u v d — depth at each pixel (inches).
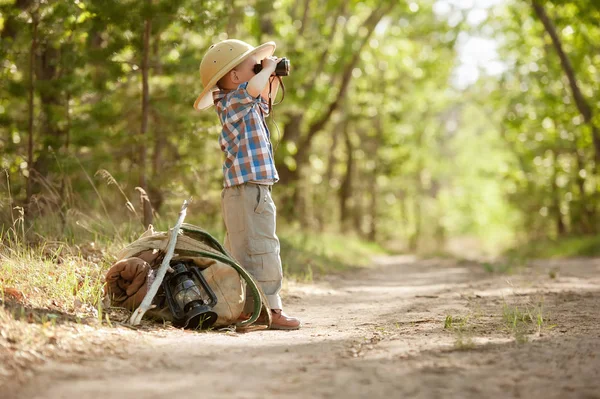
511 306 260.2
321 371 139.9
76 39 386.3
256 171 212.5
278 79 221.8
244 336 190.1
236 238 217.2
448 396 121.9
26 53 374.6
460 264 735.1
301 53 722.8
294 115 808.9
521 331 190.9
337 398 120.6
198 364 145.6
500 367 142.7
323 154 1520.7
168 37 438.6
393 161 1641.2
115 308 209.8
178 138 423.8
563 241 1099.3
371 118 1444.4
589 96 1000.9
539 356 152.9
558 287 348.2
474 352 158.4
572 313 233.8
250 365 145.3
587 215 1197.1
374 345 170.9
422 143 1854.1
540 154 1238.9
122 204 390.9
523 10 1027.9
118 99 438.3
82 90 375.9
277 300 215.5
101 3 356.5
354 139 1561.3
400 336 186.4
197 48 450.0
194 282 204.7
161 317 204.2
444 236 2230.6
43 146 360.8
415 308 265.4
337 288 389.1
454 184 2415.1
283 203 780.0
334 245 796.6
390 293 356.5
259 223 215.5
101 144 398.6
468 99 1596.9
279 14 760.3
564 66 826.2
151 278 207.5
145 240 218.1
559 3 767.1
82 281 225.3
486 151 2097.7
